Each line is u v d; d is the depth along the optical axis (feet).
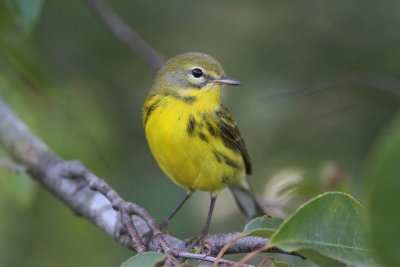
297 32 44.34
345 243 16.55
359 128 43.34
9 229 40.63
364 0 43.01
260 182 42.29
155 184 41.22
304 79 43.50
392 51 43.01
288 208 28.12
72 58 43.34
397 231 12.84
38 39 42.73
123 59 44.29
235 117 42.68
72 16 42.68
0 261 39.93
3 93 37.58
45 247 40.96
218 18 45.09
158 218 40.11
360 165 41.45
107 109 43.50
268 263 24.86
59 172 30.81
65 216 41.06
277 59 43.88
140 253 17.62
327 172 27.12
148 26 44.60
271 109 42.78
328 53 43.83
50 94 38.52
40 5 28.99
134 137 43.80
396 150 12.41
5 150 34.86
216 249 19.89
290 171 41.27
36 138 33.78
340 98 44.50
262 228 17.11
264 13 44.93
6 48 37.06
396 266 12.87
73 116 39.09
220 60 43.96
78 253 41.22
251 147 43.24
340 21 43.75
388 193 12.68
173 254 17.88
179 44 44.75
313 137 43.55
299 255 18.51
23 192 34.42
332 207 16.62
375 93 44.09
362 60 43.34
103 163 39.40
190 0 44.83
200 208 41.04
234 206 41.19
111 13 37.65
